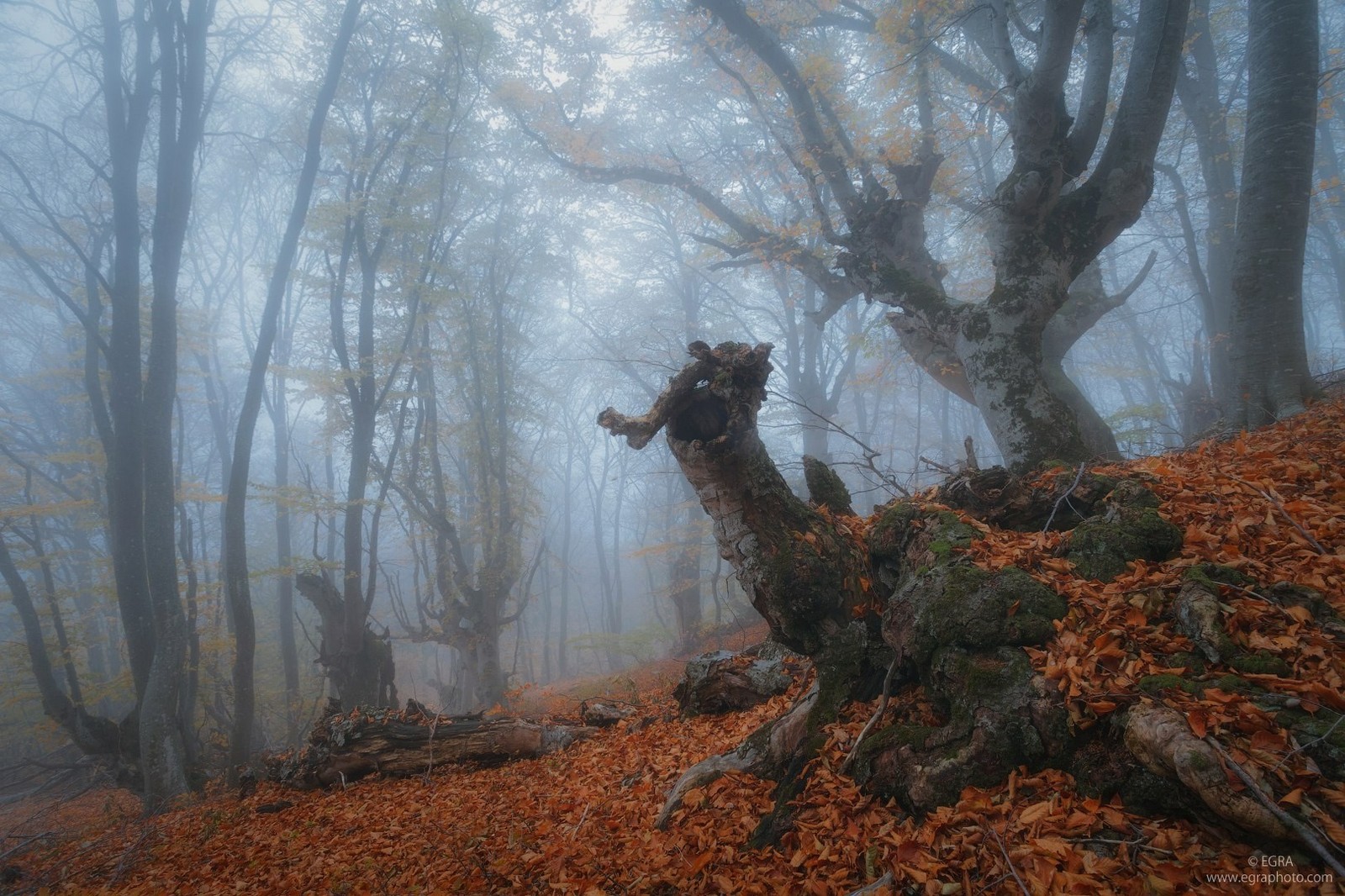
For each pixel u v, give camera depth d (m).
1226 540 3.46
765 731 4.24
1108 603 3.17
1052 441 8.29
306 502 14.75
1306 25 8.48
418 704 8.23
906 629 3.50
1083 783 2.63
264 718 21.42
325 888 4.50
